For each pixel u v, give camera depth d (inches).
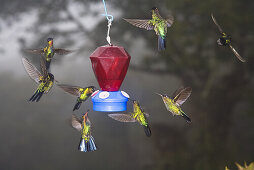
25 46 550.6
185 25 500.4
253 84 542.9
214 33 502.0
